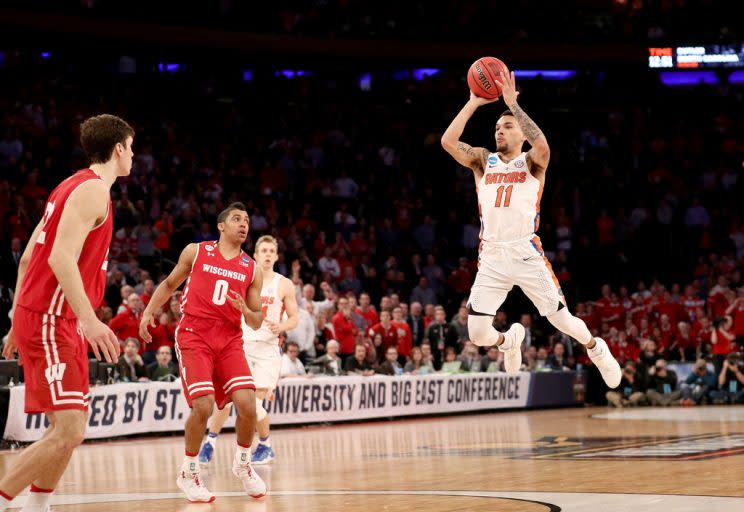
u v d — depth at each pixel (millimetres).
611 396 17984
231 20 22234
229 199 19953
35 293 4152
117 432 11109
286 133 23109
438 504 4996
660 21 25094
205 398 5660
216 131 22312
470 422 13867
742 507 4559
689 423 12039
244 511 4965
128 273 15641
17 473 4051
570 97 25766
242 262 6062
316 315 14875
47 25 19000
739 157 25156
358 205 21797
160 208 18703
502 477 6328
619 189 24438
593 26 24641
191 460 5527
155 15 21094
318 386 13383
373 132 24297
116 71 22234
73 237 4047
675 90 26297
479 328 6152
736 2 25188
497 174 6039
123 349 12148
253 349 8047
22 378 10523
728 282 21297
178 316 13031
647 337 18828
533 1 24500
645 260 22750
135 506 5285
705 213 23281
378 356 15461
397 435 11312
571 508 4703
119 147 4480
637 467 6633
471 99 6141
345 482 6348
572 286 21578
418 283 19891
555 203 23734
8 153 18094
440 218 22891
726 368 17688
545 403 17922
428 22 23953
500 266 6066
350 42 22922
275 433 12227
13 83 19891
